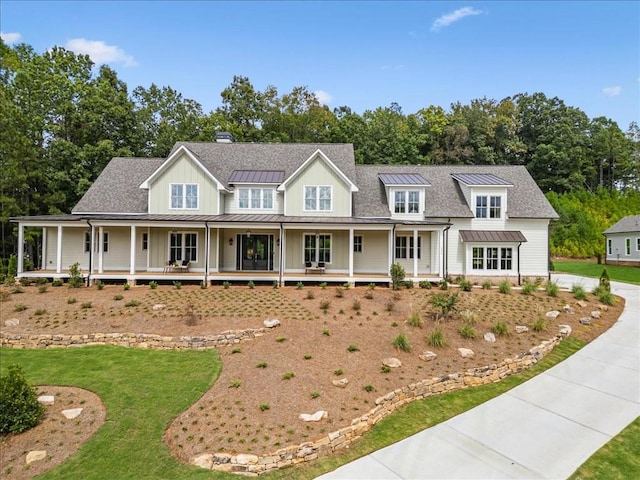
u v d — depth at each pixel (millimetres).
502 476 6617
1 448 7359
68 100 32906
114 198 21375
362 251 21281
